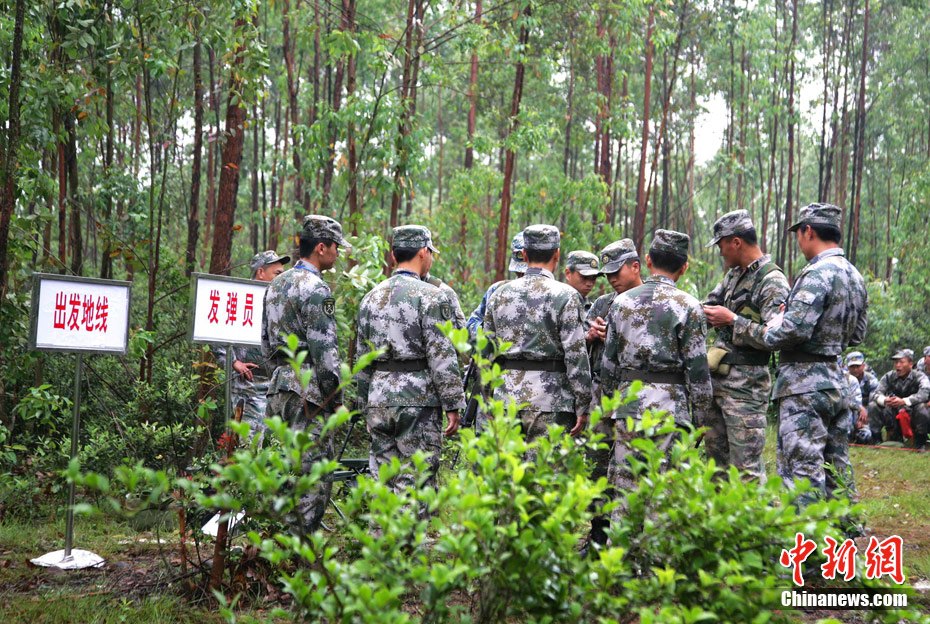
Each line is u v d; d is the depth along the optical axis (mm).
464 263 14773
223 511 4172
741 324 4945
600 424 5184
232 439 4043
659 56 24453
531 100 21281
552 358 4812
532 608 2439
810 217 4941
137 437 5980
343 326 7500
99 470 5891
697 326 4527
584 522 2502
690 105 27281
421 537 2389
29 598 4109
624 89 18469
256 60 7645
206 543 4805
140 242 7543
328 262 4836
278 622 3623
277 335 4699
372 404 4684
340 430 7691
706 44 24781
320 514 4418
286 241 10555
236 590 3988
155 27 7215
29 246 7047
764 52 21953
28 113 6875
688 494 2588
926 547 5676
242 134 8242
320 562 2633
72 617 3834
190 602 4016
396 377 4637
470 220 16359
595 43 14289
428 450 4641
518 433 2633
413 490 2406
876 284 18438
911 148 29875
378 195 9844
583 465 2729
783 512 2479
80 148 10938
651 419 2689
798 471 4668
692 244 33250
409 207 16969
